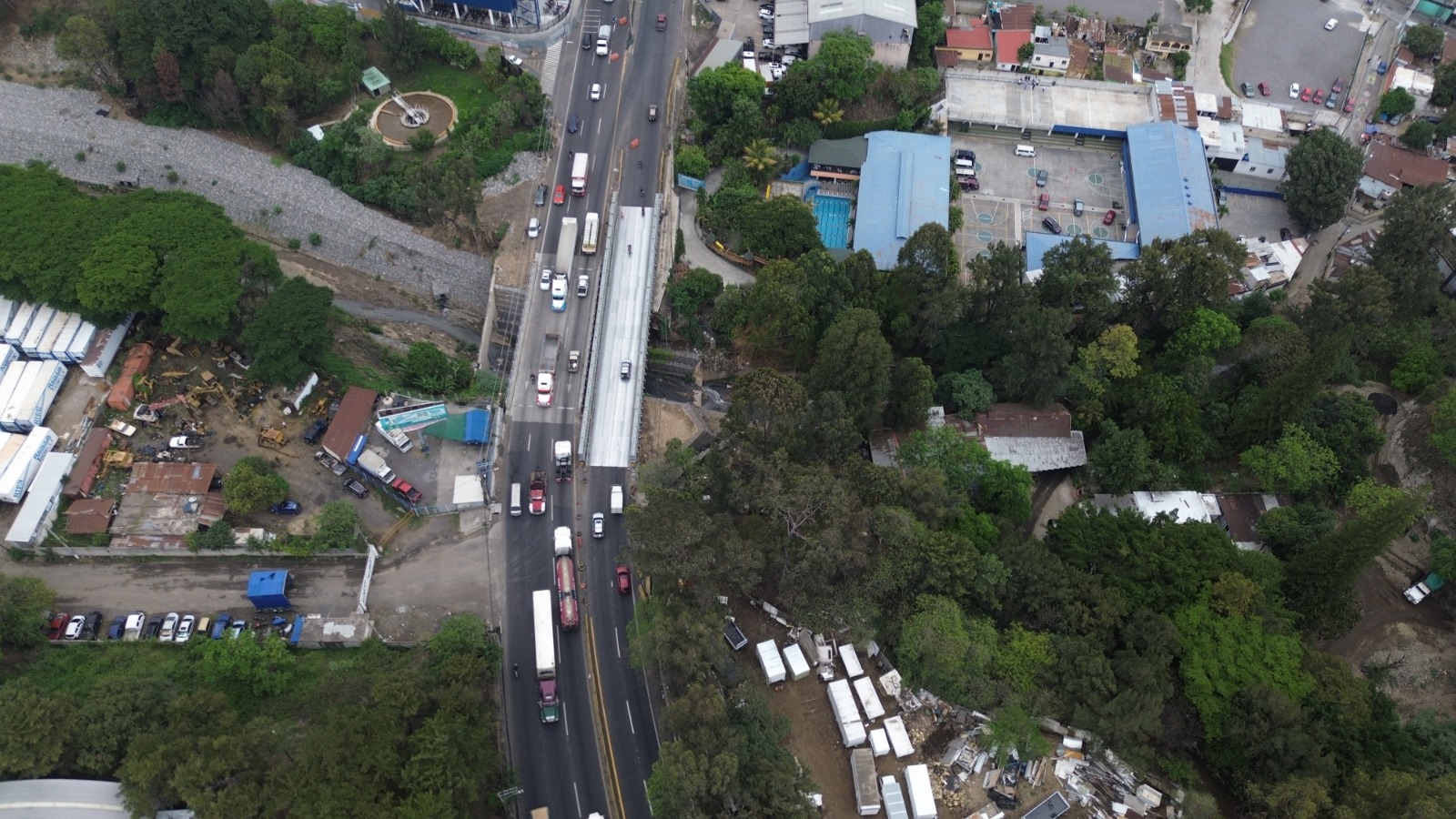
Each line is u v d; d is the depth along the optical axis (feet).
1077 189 631.97
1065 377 481.87
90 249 447.01
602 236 515.09
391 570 404.57
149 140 540.11
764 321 478.59
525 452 441.27
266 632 383.04
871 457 467.52
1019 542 393.09
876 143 606.14
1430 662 416.87
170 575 398.21
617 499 422.82
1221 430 485.97
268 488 402.72
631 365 466.70
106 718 316.60
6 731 306.35
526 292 495.41
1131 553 394.93
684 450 403.54
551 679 370.53
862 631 351.87
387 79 554.87
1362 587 439.22
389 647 384.47
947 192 590.96
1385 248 552.41
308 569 401.08
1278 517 437.58
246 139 545.44
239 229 501.15
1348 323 505.25
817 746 348.18
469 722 327.67
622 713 370.12
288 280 456.45
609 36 596.29
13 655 367.25
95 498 410.93
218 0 533.55
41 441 418.51
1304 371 439.63
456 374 458.09
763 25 647.97
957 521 409.28
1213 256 504.02
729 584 377.71
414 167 508.94
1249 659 357.61
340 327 474.90
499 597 400.88
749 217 525.34
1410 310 537.24
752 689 338.95
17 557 399.85
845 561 358.43
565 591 392.68
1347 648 423.23
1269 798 319.47
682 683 356.38
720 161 577.02
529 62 583.99
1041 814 331.98
